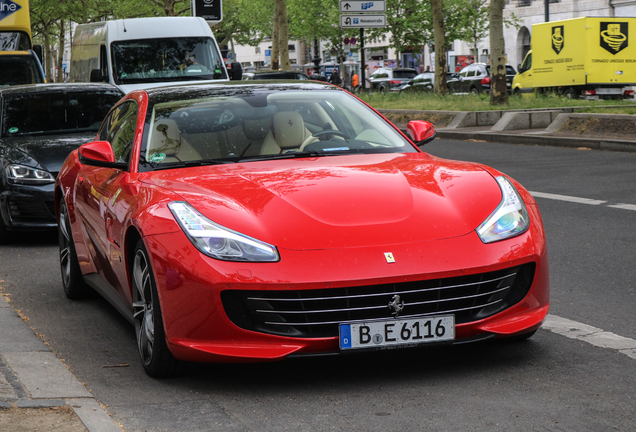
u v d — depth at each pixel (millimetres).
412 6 46844
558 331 4738
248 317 3787
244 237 3830
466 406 3594
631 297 5547
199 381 4082
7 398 3682
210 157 4902
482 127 20797
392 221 3941
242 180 4367
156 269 3906
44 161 8734
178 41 16391
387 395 3779
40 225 8602
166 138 5008
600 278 6121
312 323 3766
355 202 4066
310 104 5402
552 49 34094
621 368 4047
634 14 45375
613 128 16250
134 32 16344
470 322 3889
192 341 3832
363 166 4629
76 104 10023
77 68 18953
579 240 7590
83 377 4219
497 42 22844
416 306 3830
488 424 3375
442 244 3863
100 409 3588
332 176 4387
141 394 3914
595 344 4465
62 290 6512
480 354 4332
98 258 5230
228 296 3756
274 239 3830
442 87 29844
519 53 53375
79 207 5625
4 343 4711
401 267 3754
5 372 4105
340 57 54469
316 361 4312
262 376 4113
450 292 3857
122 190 4676
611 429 3287
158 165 4824
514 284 4031
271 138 5062
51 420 3422
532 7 51781
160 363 4039
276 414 3588
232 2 63531
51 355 4473
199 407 3709
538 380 3904
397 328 3789
